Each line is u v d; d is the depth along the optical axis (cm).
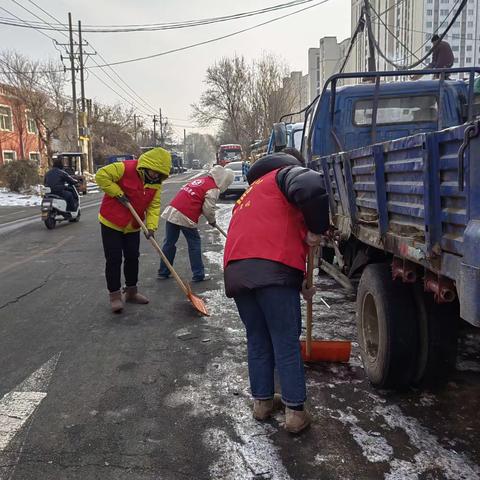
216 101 5719
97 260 828
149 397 340
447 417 305
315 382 356
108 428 301
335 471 256
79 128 3781
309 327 372
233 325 484
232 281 288
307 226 279
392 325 315
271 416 312
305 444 280
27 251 934
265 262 280
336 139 567
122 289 624
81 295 607
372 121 561
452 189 216
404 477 249
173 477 254
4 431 298
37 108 3416
